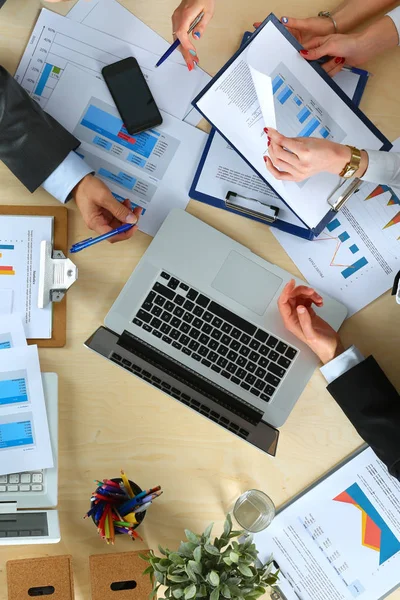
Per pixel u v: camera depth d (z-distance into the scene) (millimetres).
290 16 1254
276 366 1191
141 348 1172
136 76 1228
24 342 1185
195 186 1232
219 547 1079
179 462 1207
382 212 1231
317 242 1235
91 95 1232
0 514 1111
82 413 1203
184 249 1205
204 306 1192
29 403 1168
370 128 1196
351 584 1196
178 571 1025
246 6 1245
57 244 1216
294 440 1216
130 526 1104
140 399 1212
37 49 1228
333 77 1236
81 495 1187
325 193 1191
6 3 1224
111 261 1224
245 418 1164
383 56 1247
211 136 1230
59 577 1099
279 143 1096
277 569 1178
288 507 1205
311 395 1220
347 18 1238
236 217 1236
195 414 1216
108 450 1200
